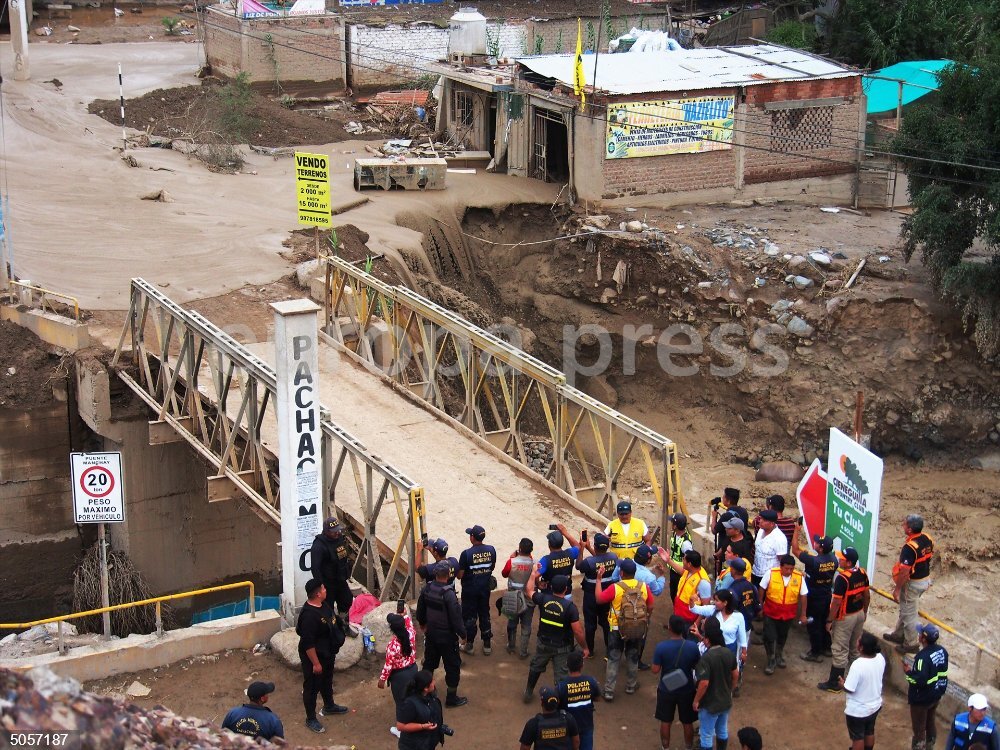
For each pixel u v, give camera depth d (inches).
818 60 1332.4
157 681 497.7
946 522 923.4
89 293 913.5
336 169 1300.4
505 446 728.3
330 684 469.4
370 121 1535.4
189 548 839.7
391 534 602.2
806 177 1280.8
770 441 1053.2
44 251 988.6
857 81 1269.7
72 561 831.7
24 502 812.6
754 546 524.1
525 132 1295.5
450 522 618.2
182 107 1455.5
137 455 807.1
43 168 1204.5
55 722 235.9
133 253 1005.8
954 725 418.3
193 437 697.6
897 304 1027.9
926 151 1002.7
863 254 1093.1
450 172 1317.7
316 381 523.2
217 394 669.9
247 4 1550.2
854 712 432.8
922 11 1558.8
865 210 1273.4
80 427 819.4
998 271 971.9
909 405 1019.9
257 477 644.7
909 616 496.4
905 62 1510.8
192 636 516.1
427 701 408.2
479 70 1389.0
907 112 1068.5
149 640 511.2
